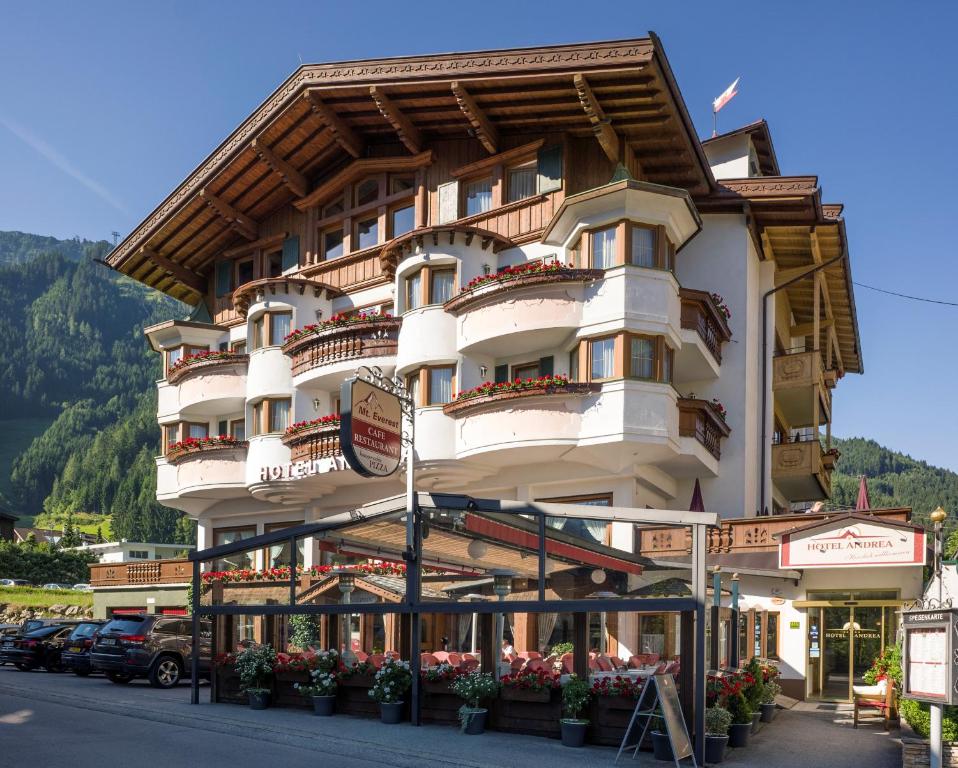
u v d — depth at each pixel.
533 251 25.08
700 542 12.42
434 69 24.84
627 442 21.16
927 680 10.05
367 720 15.03
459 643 17.52
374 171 29.12
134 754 11.67
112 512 173.62
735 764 11.98
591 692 13.04
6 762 10.95
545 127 25.55
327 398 29.22
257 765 11.15
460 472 24.30
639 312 21.73
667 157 25.08
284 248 31.75
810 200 25.48
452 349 24.66
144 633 20.64
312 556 17.50
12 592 46.69
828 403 33.72
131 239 33.56
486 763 11.41
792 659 20.84
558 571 13.52
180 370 31.91
